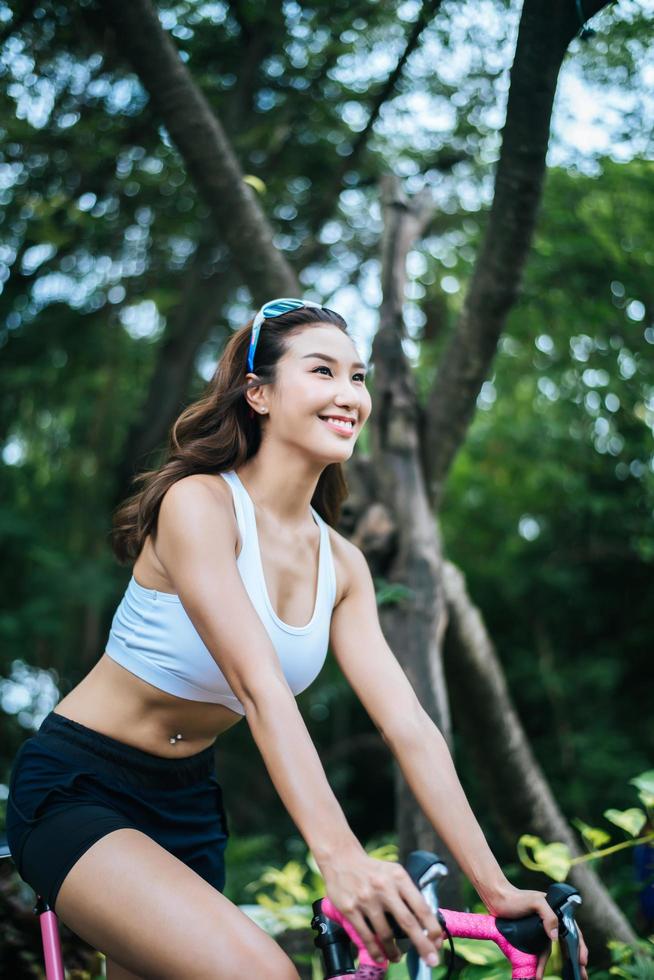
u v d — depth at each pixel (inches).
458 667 115.5
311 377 64.2
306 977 106.7
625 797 266.1
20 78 123.2
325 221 157.8
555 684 291.0
